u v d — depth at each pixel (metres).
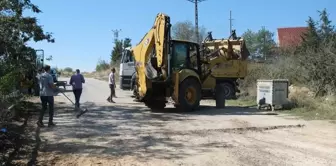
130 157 8.50
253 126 12.56
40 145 9.58
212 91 18.12
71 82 16.64
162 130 11.78
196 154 8.79
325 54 18.75
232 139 10.50
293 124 12.95
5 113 9.90
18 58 15.96
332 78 18.25
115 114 15.53
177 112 16.39
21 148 9.23
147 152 8.96
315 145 9.75
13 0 15.96
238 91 22.86
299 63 21.28
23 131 11.28
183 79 16.28
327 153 8.91
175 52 16.86
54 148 9.30
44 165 7.85
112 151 9.05
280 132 11.58
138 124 12.92
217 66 21.78
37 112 15.59
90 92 28.92
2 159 8.17
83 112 15.72
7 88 10.80
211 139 10.47
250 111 16.86
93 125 12.66
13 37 15.55
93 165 7.87
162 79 16.20
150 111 16.66
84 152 8.94
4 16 15.23
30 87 20.27
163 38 16.00
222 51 22.20
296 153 8.90
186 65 17.17
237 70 22.39
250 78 24.66
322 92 18.44
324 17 23.86
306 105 16.98
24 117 14.02
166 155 8.69
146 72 16.34
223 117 14.79
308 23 25.88
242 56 22.67
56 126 12.35
